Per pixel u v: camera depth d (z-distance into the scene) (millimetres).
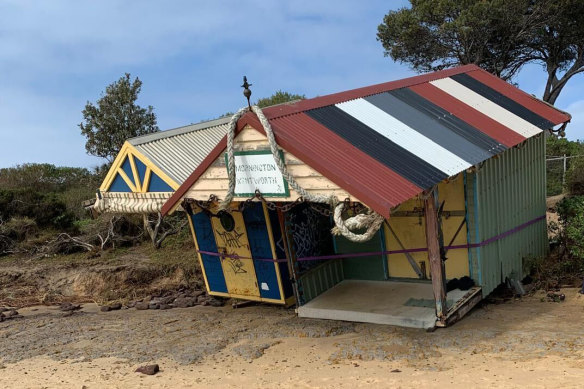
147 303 12070
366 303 9500
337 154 7340
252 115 7547
